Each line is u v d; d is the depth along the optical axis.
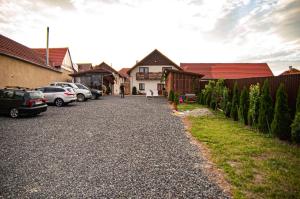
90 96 22.42
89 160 5.51
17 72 17.53
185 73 23.70
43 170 4.88
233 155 5.78
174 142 7.19
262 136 7.79
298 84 7.63
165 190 4.02
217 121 10.84
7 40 21.59
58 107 16.22
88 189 4.05
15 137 7.56
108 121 10.75
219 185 4.21
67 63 34.72
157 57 40.09
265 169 4.85
